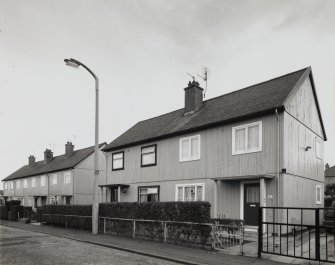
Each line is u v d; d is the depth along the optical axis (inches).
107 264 383.2
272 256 418.9
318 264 371.9
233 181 667.4
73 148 1808.6
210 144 727.7
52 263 386.6
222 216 640.4
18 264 380.8
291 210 607.2
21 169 2330.2
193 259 404.8
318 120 810.8
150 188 877.8
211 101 876.0
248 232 609.9
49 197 1729.8
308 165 714.8
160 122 982.4
